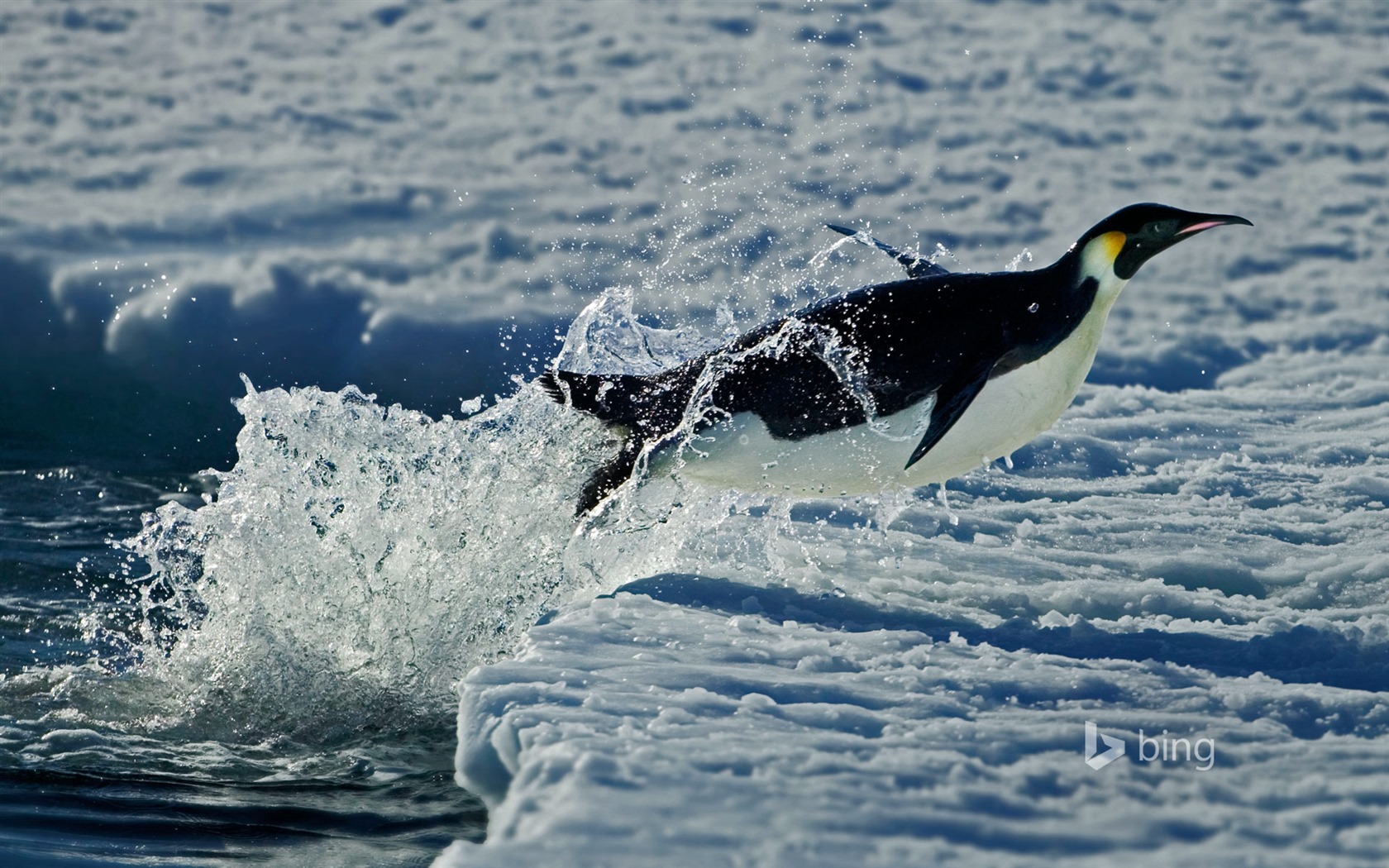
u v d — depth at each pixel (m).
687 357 25.66
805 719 14.80
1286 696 15.64
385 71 65.81
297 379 36.59
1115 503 26.81
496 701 15.14
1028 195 53.28
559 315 40.31
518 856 11.52
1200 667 17.41
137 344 37.72
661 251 46.72
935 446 21.47
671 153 56.75
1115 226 21.38
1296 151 58.91
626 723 14.41
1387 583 21.58
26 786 17.09
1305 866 11.66
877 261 46.50
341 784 17.52
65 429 33.28
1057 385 21.61
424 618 20.61
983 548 23.61
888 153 57.22
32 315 38.94
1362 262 48.28
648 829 11.99
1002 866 11.60
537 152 56.53
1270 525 25.17
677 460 21.75
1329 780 13.48
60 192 49.50
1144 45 70.75
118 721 19.16
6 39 67.06
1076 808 12.80
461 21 72.50
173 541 22.58
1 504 28.25
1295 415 34.19
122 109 59.53
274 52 67.75
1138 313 43.66
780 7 74.44
